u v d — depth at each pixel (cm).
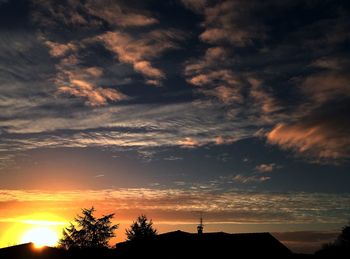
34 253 5200
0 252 5131
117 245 5750
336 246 5997
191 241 5484
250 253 5328
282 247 5466
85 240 6462
